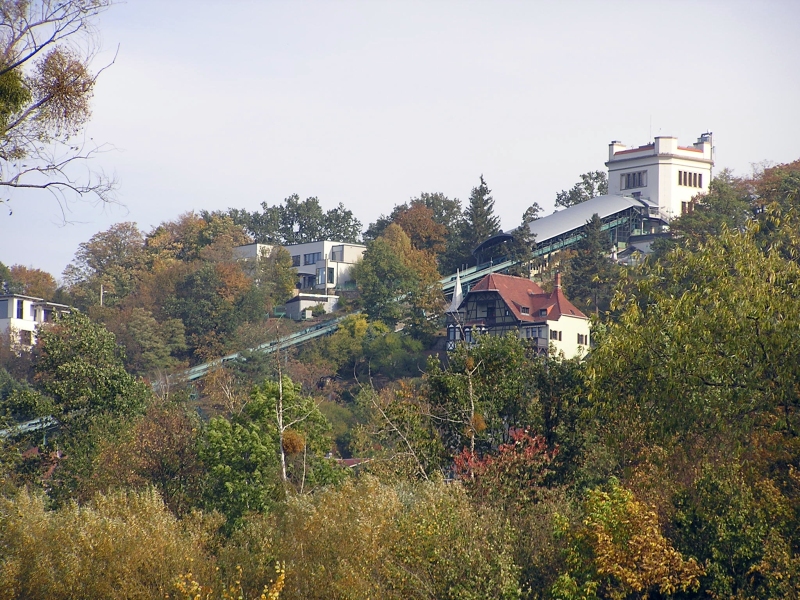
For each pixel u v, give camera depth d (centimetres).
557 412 7056
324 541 4969
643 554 4678
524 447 6444
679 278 5691
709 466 5094
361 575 4781
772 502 4838
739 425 5128
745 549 4778
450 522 4900
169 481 8481
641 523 4778
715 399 5209
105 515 5691
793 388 4931
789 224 5616
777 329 4953
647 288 5769
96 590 5188
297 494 5872
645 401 5650
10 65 4872
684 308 5356
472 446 6425
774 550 4678
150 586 5275
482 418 6812
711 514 4944
